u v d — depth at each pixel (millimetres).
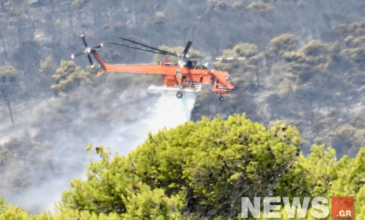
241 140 58188
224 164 56812
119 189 55625
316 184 57125
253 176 56875
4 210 51250
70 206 56625
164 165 57406
